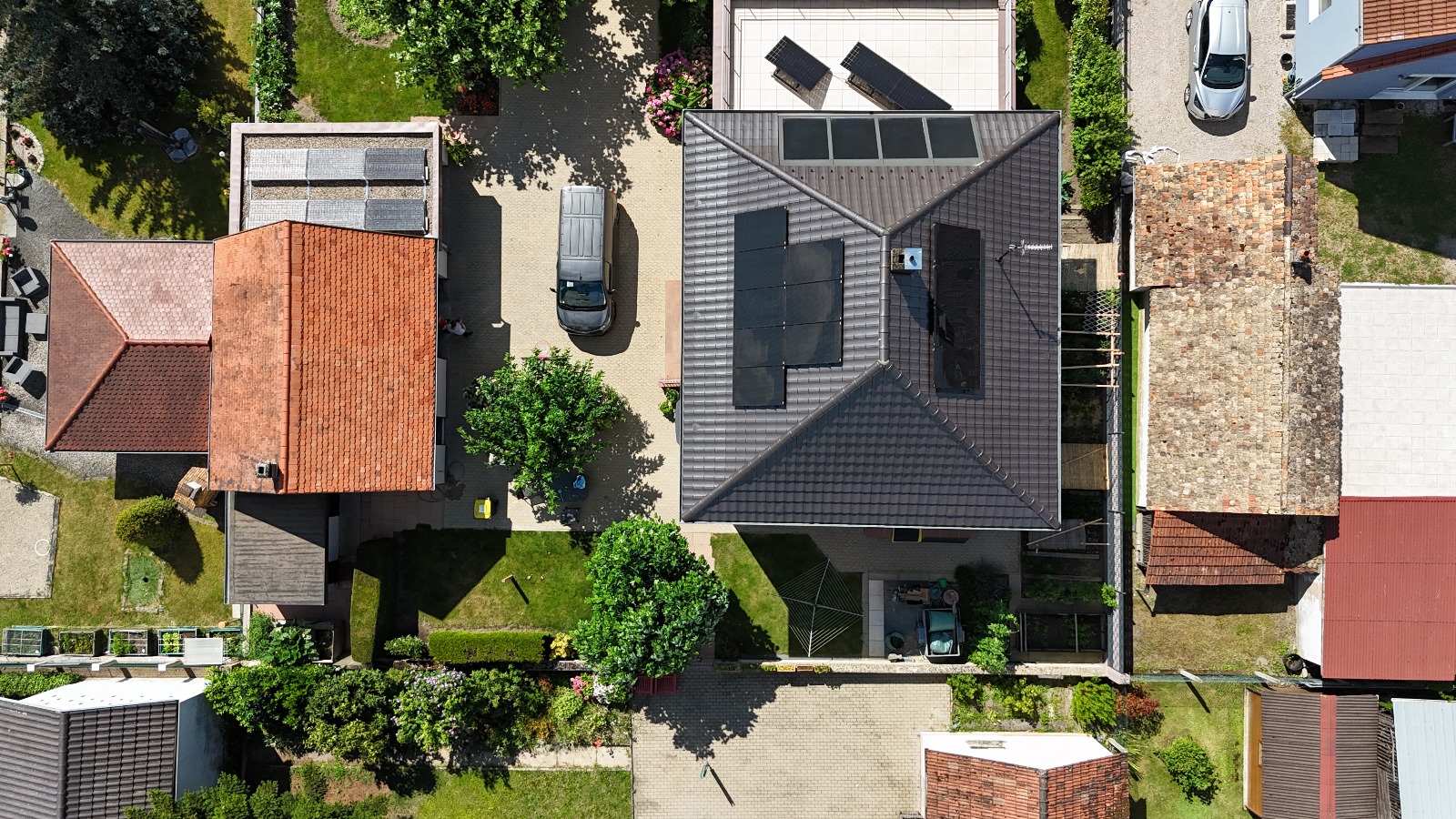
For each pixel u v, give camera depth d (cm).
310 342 2573
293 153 2817
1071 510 2919
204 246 2777
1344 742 2753
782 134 2362
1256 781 2878
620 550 2622
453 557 3033
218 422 2673
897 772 2997
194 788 2867
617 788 3031
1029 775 2556
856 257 2134
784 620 3006
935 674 2988
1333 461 2667
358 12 2662
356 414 2644
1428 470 2766
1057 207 2345
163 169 3095
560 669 2964
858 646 3005
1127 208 2881
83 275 2761
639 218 3045
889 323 2089
